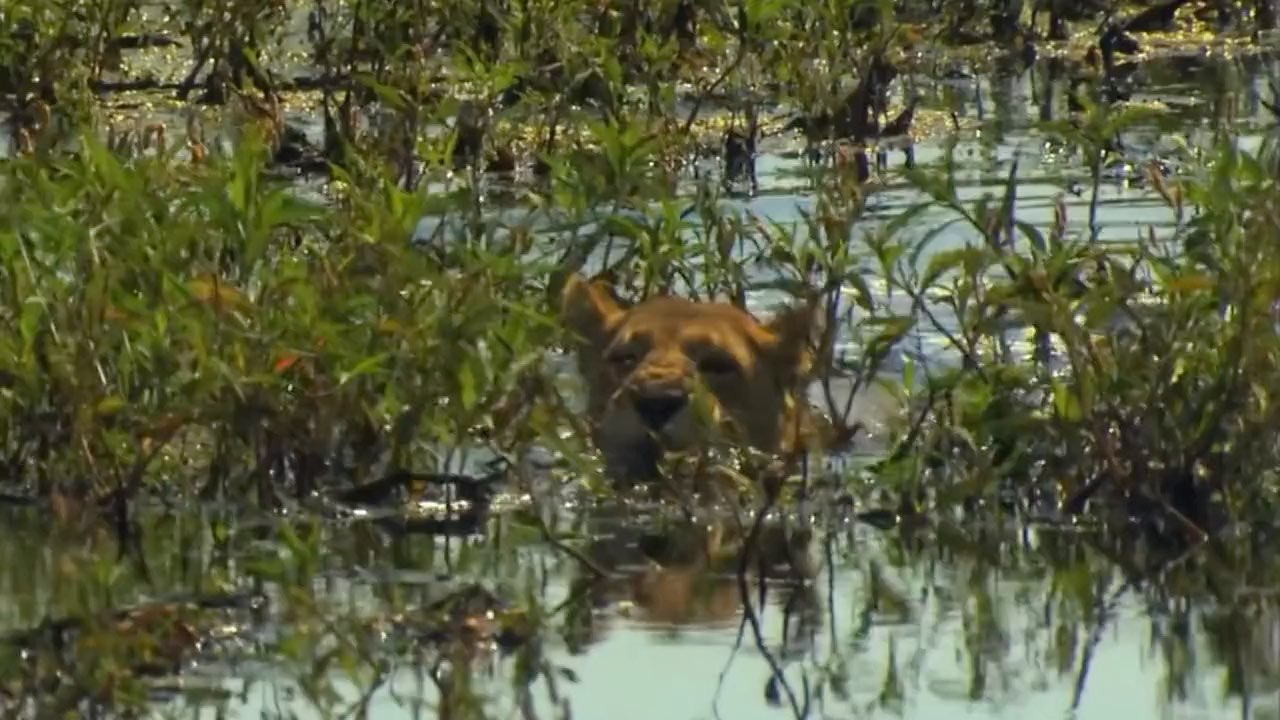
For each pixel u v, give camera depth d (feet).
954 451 40.06
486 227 49.21
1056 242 42.34
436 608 34.12
